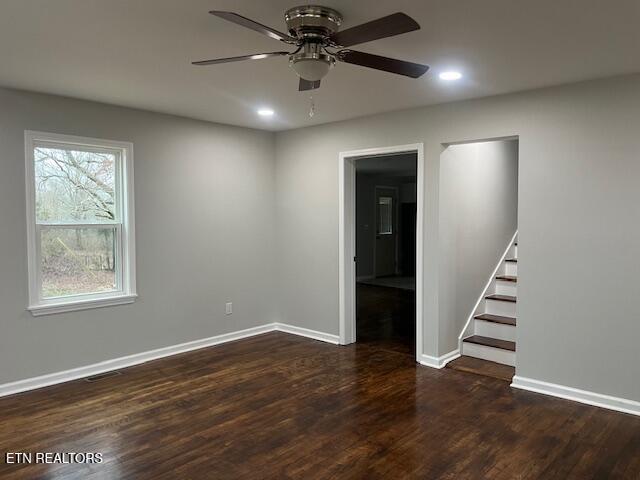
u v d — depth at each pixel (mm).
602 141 3400
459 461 2719
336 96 3891
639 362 3312
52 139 3855
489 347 4484
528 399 3600
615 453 2807
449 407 3457
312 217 5270
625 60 2973
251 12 2277
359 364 4441
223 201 5109
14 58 2926
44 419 3262
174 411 3395
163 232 4621
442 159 4250
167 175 4621
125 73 3242
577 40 2619
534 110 3680
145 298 4516
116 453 2809
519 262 3801
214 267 5062
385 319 6316
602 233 3428
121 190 4355
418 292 4434
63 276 4043
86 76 3314
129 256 4375
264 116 4688
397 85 3537
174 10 2242
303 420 3246
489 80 3420
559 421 3225
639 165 3268
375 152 4648
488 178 5141
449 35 2547
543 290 3697
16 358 3758
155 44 2695
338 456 2773
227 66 3078
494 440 2961
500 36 2566
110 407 3465
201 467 2656
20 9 2219
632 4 2162
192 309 4895
